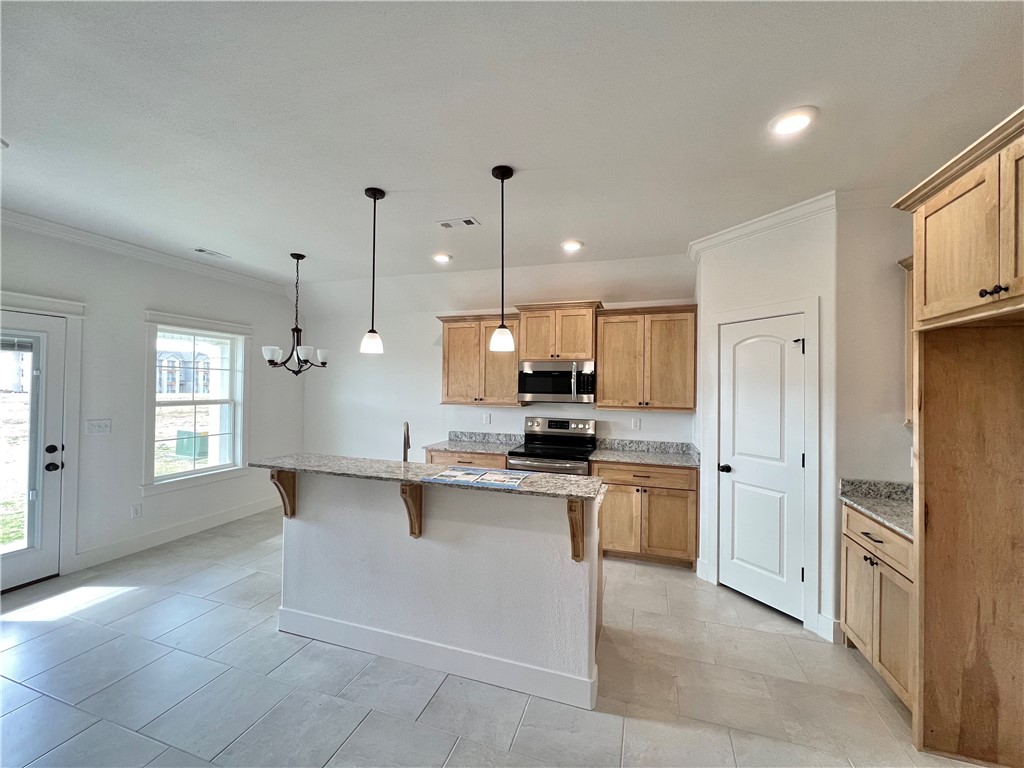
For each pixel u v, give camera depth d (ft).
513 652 6.81
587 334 13.12
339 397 17.53
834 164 6.95
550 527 6.64
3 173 7.47
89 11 4.09
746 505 9.69
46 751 5.48
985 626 5.43
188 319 13.26
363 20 4.21
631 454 12.85
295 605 8.21
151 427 12.41
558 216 9.21
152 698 6.45
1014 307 4.33
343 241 11.07
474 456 13.61
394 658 7.48
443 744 5.69
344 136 6.25
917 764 5.44
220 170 7.30
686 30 4.32
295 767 5.32
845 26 4.27
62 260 10.46
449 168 7.15
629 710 6.33
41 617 8.63
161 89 5.26
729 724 6.07
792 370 8.74
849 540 7.69
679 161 6.88
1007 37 4.35
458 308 15.97
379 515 7.65
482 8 4.06
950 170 4.96
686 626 8.58
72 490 10.70
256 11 4.10
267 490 16.08
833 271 8.07
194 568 10.97
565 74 4.95
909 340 7.63
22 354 9.88
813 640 8.10
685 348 12.42
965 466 5.49
